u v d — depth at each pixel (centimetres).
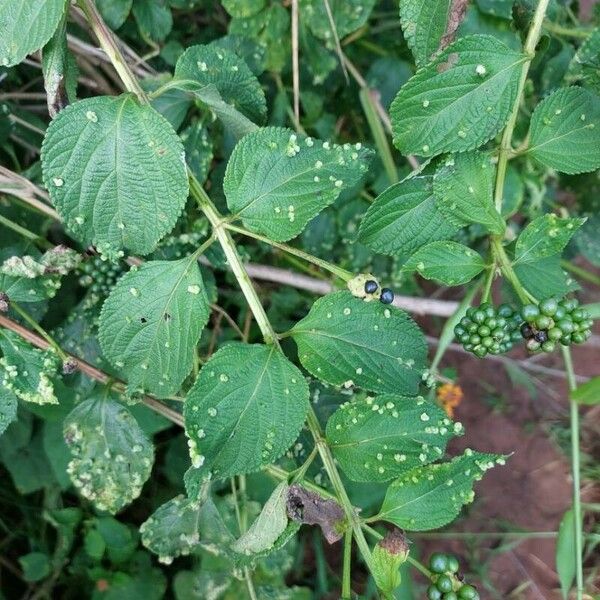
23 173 29
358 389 27
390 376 21
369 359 21
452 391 43
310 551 44
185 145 27
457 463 20
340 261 36
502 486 48
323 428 26
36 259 26
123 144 20
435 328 47
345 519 20
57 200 20
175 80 23
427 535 47
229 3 30
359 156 20
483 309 20
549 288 21
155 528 26
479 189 21
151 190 20
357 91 37
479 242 38
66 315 31
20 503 38
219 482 30
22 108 32
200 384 19
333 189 20
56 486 37
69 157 20
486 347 20
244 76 25
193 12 35
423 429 20
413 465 20
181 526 26
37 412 32
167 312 20
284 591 33
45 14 19
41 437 36
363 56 37
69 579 38
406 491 20
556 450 49
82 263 25
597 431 49
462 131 20
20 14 19
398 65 35
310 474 26
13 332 23
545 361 50
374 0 31
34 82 33
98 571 36
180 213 21
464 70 19
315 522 20
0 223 29
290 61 33
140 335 21
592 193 35
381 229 22
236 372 19
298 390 20
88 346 27
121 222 21
